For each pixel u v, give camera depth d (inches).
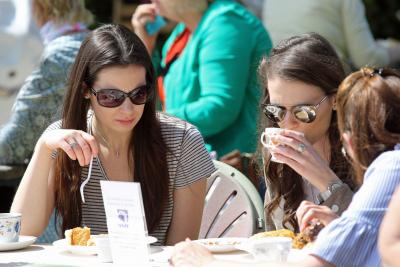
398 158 154.3
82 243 208.2
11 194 340.8
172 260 175.6
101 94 225.1
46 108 310.8
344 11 366.6
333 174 208.7
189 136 250.1
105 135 243.9
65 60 310.5
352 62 375.9
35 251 210.8
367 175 157.2
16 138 314.0
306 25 370.3
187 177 248.1
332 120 224.7
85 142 223.1
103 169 243.3
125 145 244.2
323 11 366.9
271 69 223.1
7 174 313.3
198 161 249.1
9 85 359.9
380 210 153.6
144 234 182.2
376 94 156.1
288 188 230.2
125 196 183.6
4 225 211.9
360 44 370.9
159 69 371.6
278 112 222.1
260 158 242.8
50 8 315.6
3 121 362.9
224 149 332.5
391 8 543.2
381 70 161.3
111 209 188.2
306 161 207.8
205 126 325.7
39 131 313.3
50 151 232.4
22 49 357.4
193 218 249.0
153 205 243.3
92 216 243.1
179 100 340.5
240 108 331.6
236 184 254.4
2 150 315.6
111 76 224.5
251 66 334.0
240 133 331.6
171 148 247.6
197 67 336.5
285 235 201.0
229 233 252.2
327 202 206.7
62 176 238.8
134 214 182.5
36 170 233.8
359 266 154.8
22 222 232.8
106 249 194.1
